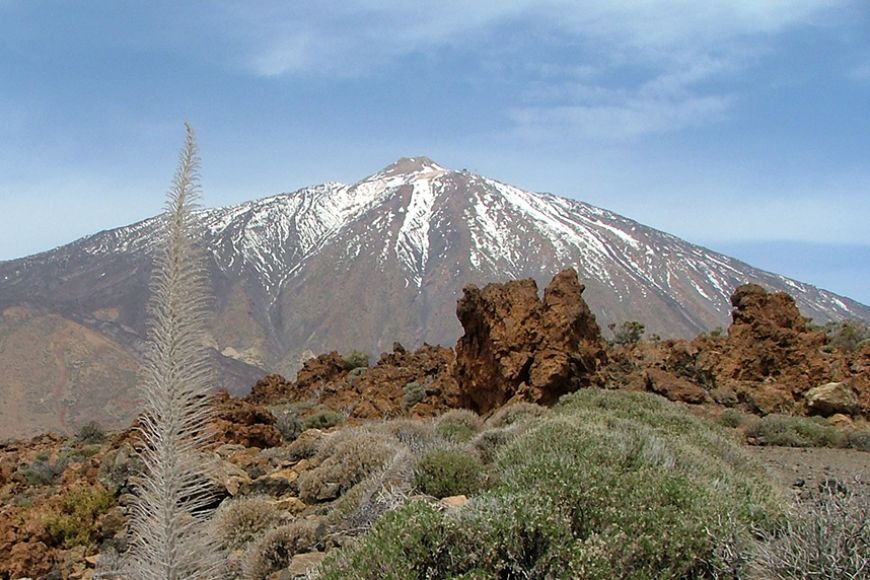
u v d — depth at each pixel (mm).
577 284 19547
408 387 24016
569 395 16312
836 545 5355
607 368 19891
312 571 6758
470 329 19781
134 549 4137
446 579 5648
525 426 11672
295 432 18141
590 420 11750
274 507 10031
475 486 9062
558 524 5887
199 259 3721
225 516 9461
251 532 9320
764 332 20984
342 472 11031
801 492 9836
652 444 9523
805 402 19016
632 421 12109
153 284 3707
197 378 3742
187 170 3682
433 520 5996
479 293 19656
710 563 5848
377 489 9125
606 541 5902
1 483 15016
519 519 5910
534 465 7773
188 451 3803
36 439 24406
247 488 11484
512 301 18797
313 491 10914
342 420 21219
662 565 5863
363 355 31500
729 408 18406
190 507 3826
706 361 20594
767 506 7188
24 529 10312
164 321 3682
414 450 11758
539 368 17656
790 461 13703
